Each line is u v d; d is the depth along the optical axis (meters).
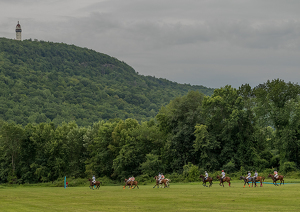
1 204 32.97
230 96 88.19
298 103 80.56
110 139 105.06
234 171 83.38
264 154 88.88
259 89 85.94
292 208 27.09
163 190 50.00
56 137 107.38
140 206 30.22
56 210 28.27
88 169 104.94
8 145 107.06
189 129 90.19
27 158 109.12
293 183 61.03
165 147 92.75
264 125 83.31
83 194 45.06
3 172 105.19
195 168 82.81
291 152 82.94
